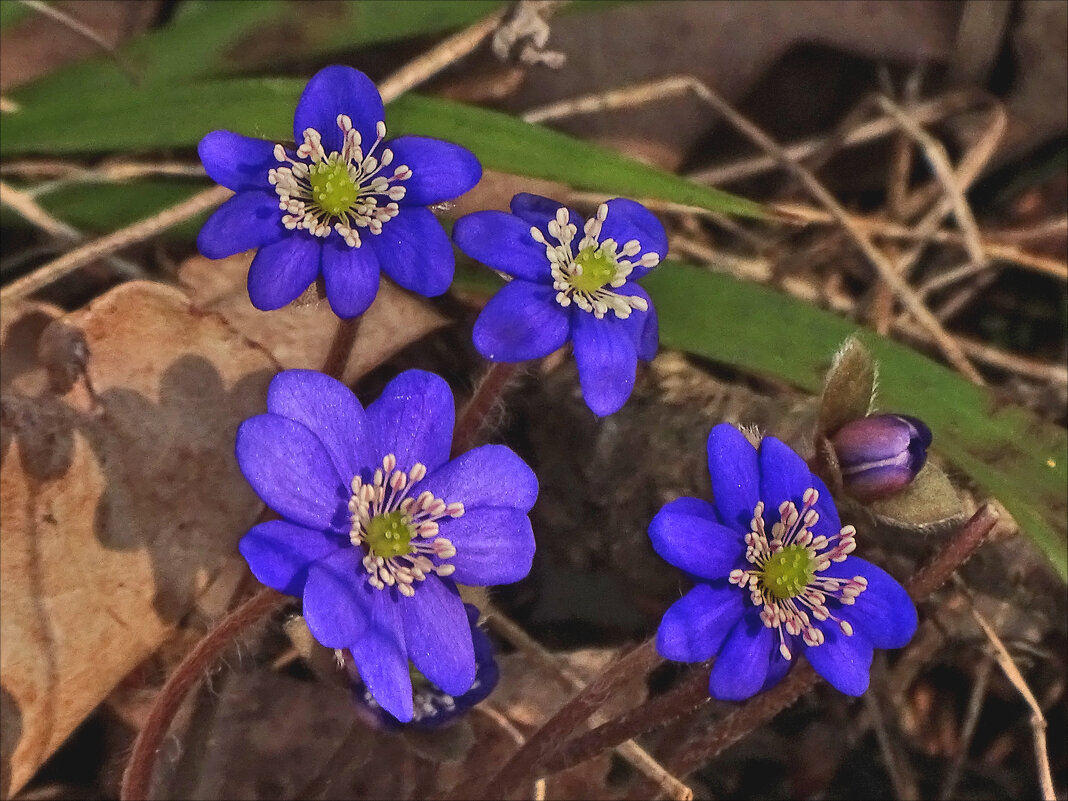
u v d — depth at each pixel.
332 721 0.14
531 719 0.14
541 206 0.11
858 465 0.11
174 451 0.13
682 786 0.12
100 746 0.14
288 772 0.14
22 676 0.12
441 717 0.11
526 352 0.10
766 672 0.10
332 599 0.09
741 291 0.15
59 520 0.12
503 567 0.10
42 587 0.12
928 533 0.15
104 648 0.12
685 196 0.14
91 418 0.12
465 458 0.10
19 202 0.15
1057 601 0.15
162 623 0.13
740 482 0.10
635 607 0.15
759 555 0.10
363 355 0.15
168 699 0.11
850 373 0.11
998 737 0.15
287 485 0.09
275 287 0.10
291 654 0.14
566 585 0.15
